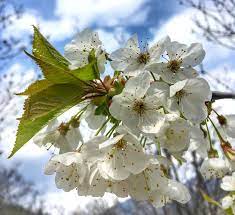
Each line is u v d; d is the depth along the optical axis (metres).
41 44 0.14
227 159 0.17
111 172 0.14
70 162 0.15
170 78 0.14
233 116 0.17
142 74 0.14
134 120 0.14
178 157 0.14
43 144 0.16
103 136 0.14
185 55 0.15
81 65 0.16
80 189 0.15
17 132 0.13
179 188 0.16
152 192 0.15
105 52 0.15
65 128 0.16
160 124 0.14
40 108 0.13
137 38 0.15
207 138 0.17
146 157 0.14
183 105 0.14
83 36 0.16
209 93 0.14
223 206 0.23
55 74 0.13
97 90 0.14
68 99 0.13
